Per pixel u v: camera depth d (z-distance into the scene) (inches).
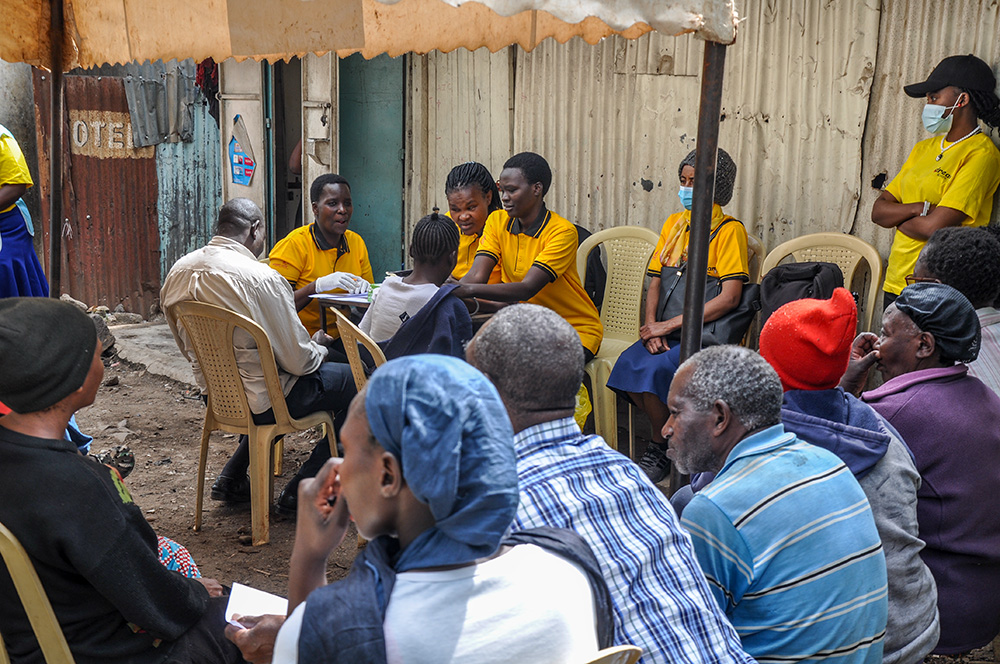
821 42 190.2
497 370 68.0
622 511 65.8
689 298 104.7
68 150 326.0
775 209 202.4
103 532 75.4
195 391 252.8
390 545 51.7
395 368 48.4
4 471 74.0
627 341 210.4
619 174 224.8
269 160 281.6
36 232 286.5
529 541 54.5
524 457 67.3
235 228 163.3
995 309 124.9
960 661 119.5
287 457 206.2
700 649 64.1
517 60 239.0
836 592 75.5
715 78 98.9
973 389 102.7
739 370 78.5
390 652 47.4
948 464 99.6
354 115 273.9
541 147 238.5
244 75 277.9
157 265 331.0
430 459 46.0
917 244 171.5
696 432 79.6
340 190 208.5
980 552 100.6
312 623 47.8
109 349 288.0
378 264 281.1
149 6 148.2
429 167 267.3
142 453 208.4
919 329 103.2
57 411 77.5
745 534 75.7
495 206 206.1
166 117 315.9
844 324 86.8
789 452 78.2
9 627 76.8
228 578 149.3
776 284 179.3
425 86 261.7
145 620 78.6
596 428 196.9
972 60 164.2
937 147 169.5
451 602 48.7
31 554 74.5
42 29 149.3
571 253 187.6
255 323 150.9
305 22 138.7
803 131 195.8
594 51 223.1
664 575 65.1
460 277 205.3
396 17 144.9
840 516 76.7
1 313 75.2
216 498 179.8
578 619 52.3
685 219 186.7
